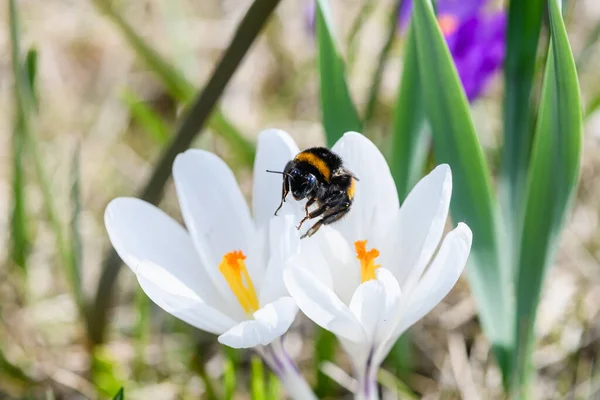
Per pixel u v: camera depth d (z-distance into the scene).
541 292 0.48
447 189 0.42
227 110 0.76
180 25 0.78
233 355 0.55
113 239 0.43
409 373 0.56
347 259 0.44
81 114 0.76
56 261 0.61
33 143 0.55
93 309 0.55
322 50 0.48
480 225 0.48
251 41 0.47
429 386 0.57
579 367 0.57
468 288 0.60
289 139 0.45
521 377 0.49
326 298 0.41
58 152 0.71
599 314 0.59
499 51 0.57
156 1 0.83
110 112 0.75
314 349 0.56
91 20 0.81
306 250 0.43
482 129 0.70
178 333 0.58
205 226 0.44
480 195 0.48
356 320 0.42
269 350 0.44
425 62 0.46
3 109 0.73
